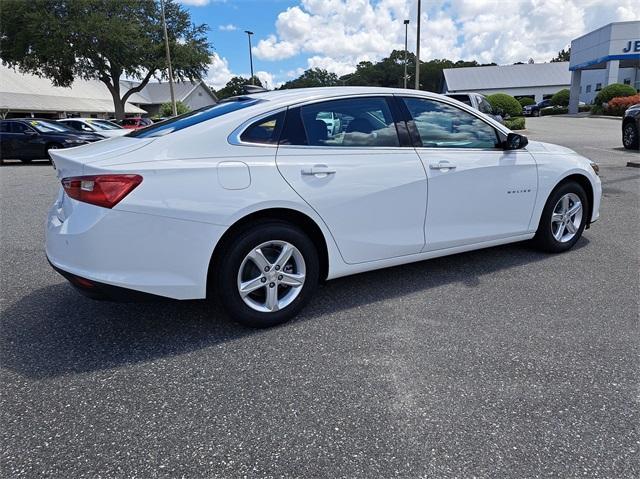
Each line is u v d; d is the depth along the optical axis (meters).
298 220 3.33
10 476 1.98
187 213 2.85
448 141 3.89
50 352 3.00
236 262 3.05
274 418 2.34
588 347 2.94
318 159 3.26
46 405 2.46
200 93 62.72
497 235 4.22
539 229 4.59
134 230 2.76
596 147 14.06
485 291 3.83
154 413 2.39
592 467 2.00
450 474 1.97
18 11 27.95
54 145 15.20
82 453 2.12
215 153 2.98
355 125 3.47
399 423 2.28
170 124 3.27
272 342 3.08
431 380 2.62
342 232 3.40
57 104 38.44
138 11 30.55
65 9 28.48
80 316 3.52
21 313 3.58
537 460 2.04
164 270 2.87
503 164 4.11
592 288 3.84
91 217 2.72
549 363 2.77
